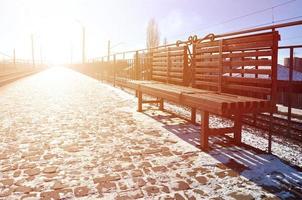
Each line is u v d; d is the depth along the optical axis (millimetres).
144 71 10703
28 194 2924
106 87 17219
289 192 2994
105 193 2963
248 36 4562
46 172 3521
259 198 2855
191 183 3223
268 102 4047
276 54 3994
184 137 5293
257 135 5449
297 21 3518
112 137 5277
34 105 9453
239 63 4777
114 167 3715
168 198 2859
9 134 5441
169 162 3912
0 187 3084
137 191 3012
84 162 3895
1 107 8875
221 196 2904
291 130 5809
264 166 3756
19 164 3795
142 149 4520
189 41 6758
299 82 13328
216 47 5562
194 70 6504
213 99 4160
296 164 3846
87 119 7059
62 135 5410
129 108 8906
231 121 6660
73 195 2912
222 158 4082
